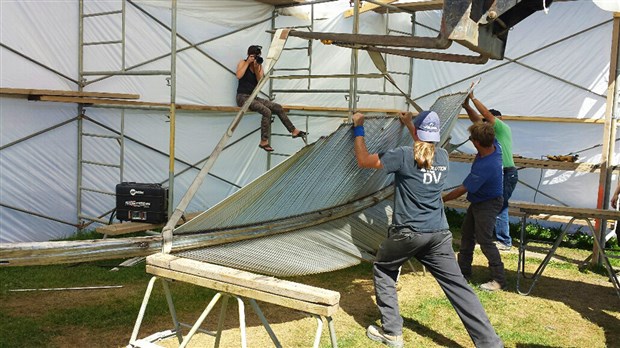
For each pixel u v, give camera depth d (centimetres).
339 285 568
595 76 811
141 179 765
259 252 392
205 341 415
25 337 405
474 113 632
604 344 446
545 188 854
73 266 591
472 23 306
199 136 830
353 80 699
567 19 824
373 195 520
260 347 409
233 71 874
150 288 325
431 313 497
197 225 368
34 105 651
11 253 275
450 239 417
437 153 413
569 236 813
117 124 730
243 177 905
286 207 433
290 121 884
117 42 662
